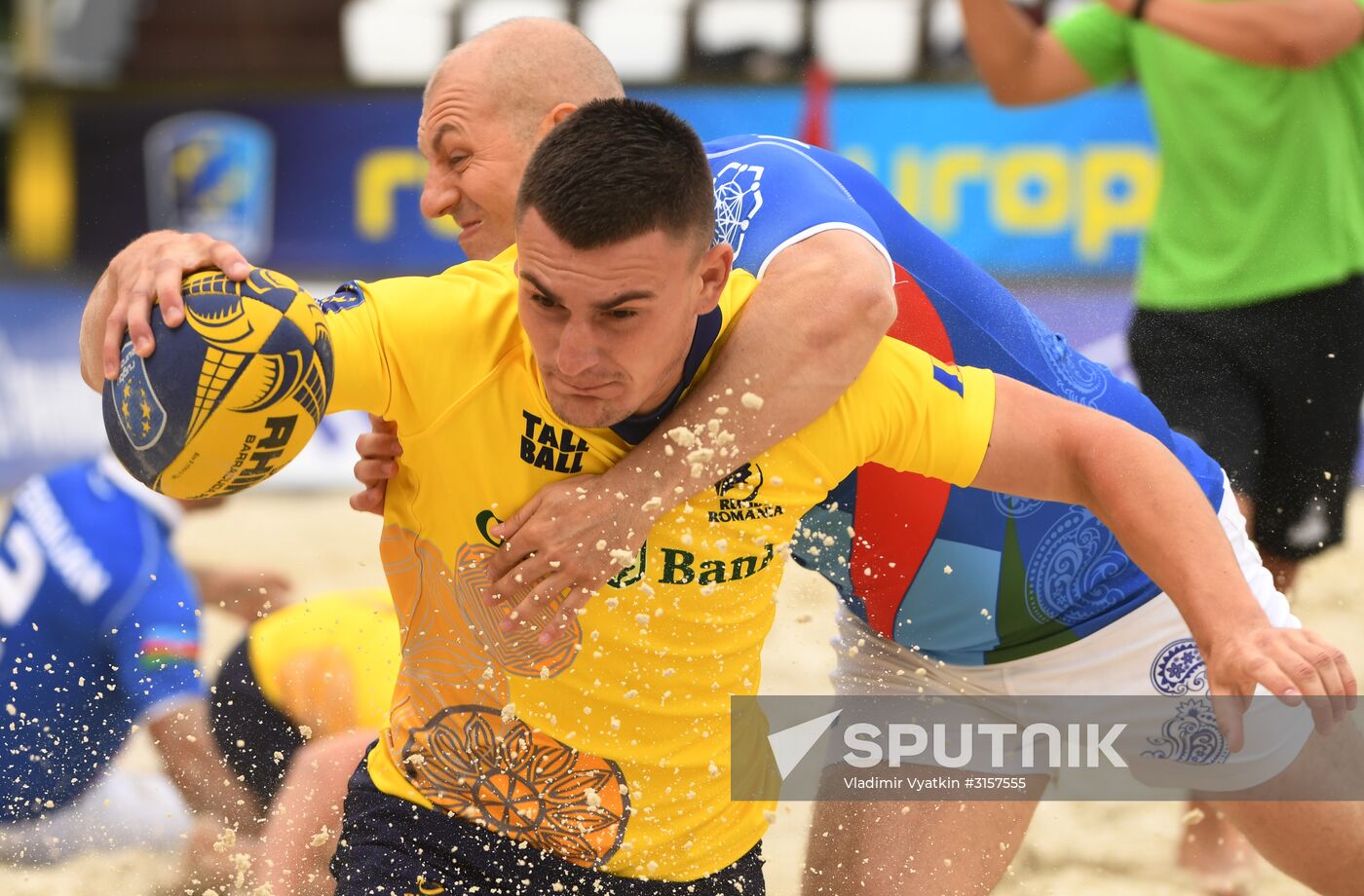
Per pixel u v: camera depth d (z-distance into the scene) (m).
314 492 20.16
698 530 6.09
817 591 12.62
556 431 5.95
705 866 6.65
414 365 5.87
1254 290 11.74
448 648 6.35
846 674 8.80
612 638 6.17
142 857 10.34
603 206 5.22
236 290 5.45
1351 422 11.79
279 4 21.61
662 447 5.91
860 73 20.94
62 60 21.52
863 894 8.23
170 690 10.62
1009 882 9.98
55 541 10.73
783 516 6.25
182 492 5.67
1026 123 20.44
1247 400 11.82
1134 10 11.79
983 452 6.33
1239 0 11.45
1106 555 7.99
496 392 5.92
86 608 10.66
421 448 6.01
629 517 5.84
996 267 20.56
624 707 6.30
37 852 10.41
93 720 10.70
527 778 6.38
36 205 21.39
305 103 21.55
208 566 16.83
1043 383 7.99
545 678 6.24
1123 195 20.28
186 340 5.37
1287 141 11.62
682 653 6.28
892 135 20.81
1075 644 8.23
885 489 7.56
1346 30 11.31
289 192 21.61
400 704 6.65
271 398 5.45
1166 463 6.33
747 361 6.01
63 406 20.98
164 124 21.59
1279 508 11.79
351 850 6.49
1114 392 8.23
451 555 6.18
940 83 20.70
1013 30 12.70
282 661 10.14
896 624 8.27
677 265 5.46
